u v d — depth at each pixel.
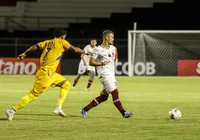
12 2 78.75
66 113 24.44
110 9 78.69
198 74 61.75
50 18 77.50
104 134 17.77
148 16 74.88
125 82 50.69
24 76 60.12
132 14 75.62
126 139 16.77
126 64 63.16
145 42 64.88
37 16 78.38
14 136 17.27
